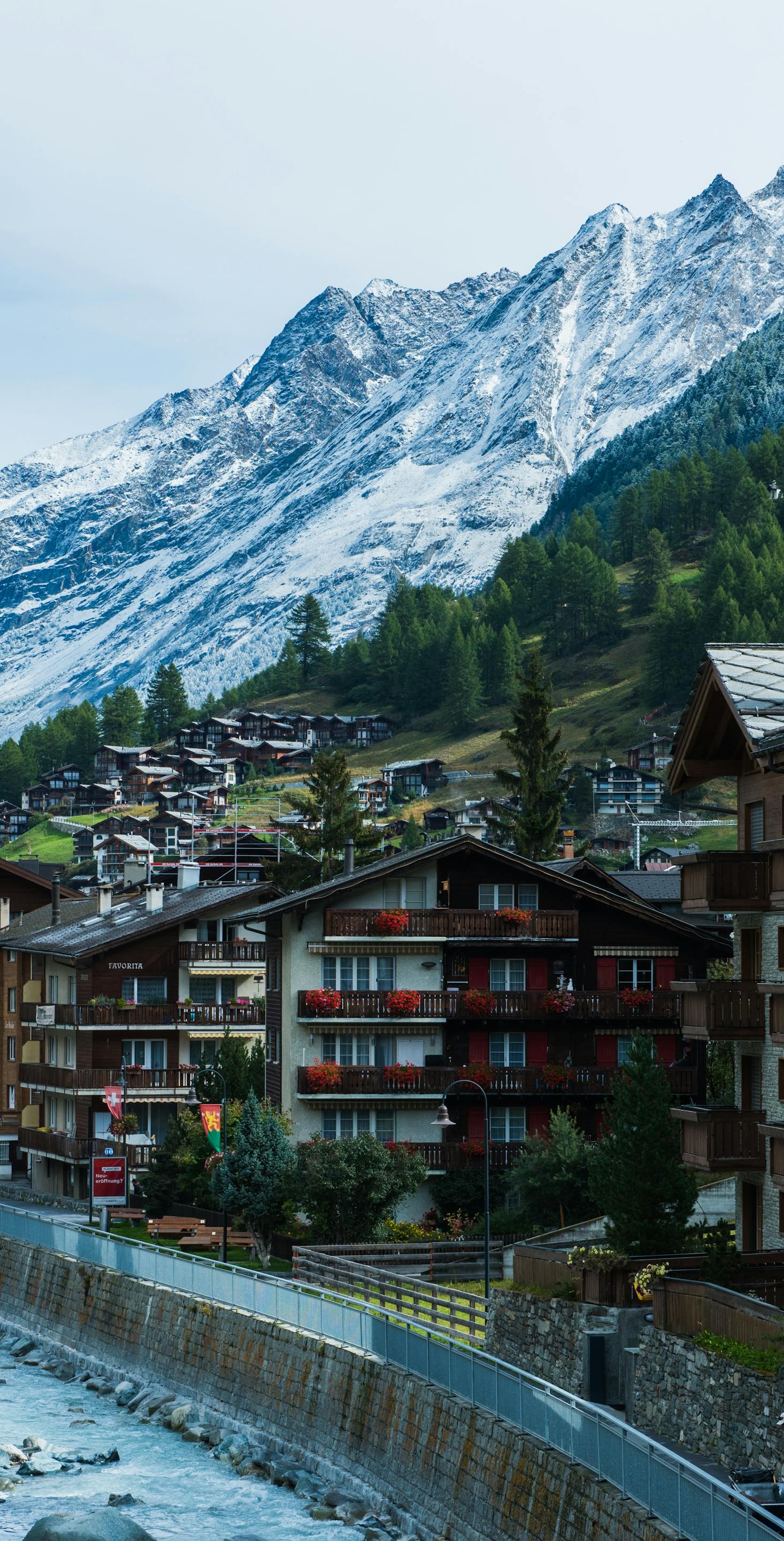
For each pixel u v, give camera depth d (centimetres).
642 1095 4588
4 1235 7538
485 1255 5684
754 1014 4775
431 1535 3944
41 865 15362
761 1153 4638
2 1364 6444
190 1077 8812
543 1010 7419
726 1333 3700
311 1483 4538
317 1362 4812
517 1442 3672
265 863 13750
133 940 8919
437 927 7444
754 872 4728
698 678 5050
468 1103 7319
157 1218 7806
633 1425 3984
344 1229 6512
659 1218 4462
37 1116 9888
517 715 13175
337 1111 7269
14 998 10544
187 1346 5609
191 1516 4334
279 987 7531
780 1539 2586
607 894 7675
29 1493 4559
